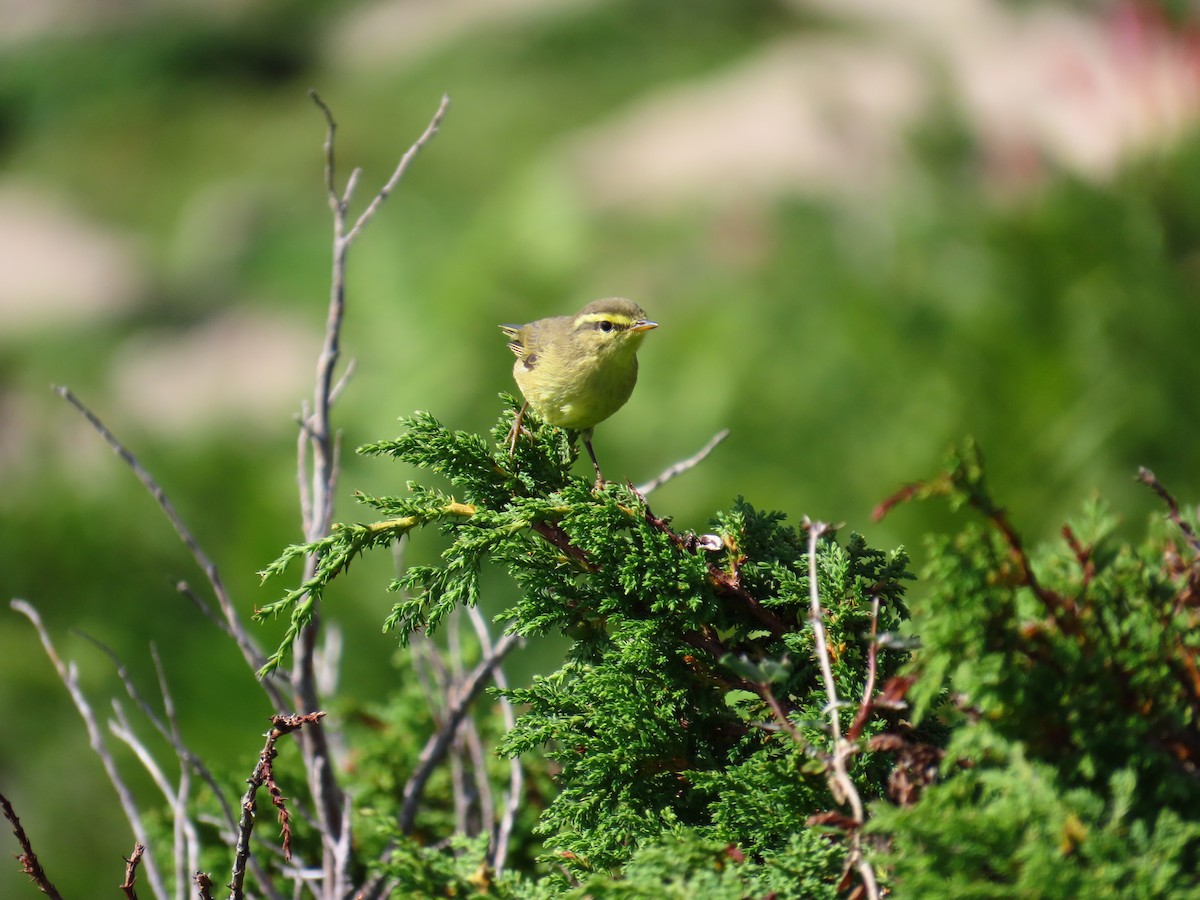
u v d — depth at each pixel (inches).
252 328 1059.9
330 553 179.6
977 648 132.3
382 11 1875.0
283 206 1311.5
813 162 1075.3
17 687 442.6
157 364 1042.1
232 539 518.0
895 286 498.3
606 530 181.3
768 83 1293.1
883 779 162.6
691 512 496.7
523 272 671.1
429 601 182.1
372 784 278.1
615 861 169.2
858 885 144.0
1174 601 142.4
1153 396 416.8
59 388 235.9
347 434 568.1
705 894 141.3
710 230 834.2
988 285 462.0
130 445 604.4
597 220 821.9
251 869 228.7
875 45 1430.9
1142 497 409.1
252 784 159.9
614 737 173.6
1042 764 134.3
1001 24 1093.1
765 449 498.3
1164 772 133.9
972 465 133.6
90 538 504.1
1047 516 408.2
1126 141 466.3
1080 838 126.3
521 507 184.5
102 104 1718.8
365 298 646.5
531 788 267.7
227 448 585.0
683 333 596.4
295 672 227.5
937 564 132.2
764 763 162.1
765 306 558.9
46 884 178.2
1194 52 471.5
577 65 1615.4
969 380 441.1
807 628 174.2
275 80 1784.0
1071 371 429.4
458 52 1686.8
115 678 443.8
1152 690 135.3
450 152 1453.0
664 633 181.2
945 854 129.9
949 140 518.6
